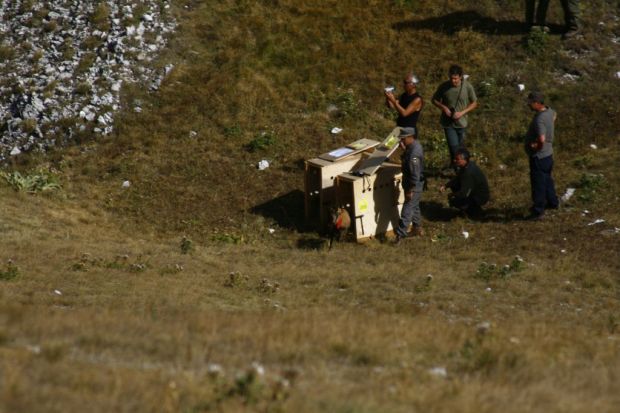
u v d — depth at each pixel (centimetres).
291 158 7306
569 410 2694
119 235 6300
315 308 4378
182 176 7106
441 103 6631
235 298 4656
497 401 2745
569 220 6184
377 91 8019
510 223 6219
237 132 7575
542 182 6144
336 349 3288
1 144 7562
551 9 8688
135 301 4422
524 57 8138
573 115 7538
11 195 6650
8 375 2617
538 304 4703
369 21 8756
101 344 3200
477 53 8212
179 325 3550
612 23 8475
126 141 7500
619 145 7181
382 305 4572
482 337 3494
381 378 2969
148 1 8869
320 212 6344
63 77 8081
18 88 7956
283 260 5694
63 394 2509
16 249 5453
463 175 6253
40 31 8612
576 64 8006
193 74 8188
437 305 4616
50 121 7675
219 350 3225
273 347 3253
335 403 2566
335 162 6284
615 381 3141
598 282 5084
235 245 6131
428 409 2602
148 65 8206
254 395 2567
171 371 2895
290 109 7881
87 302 4359
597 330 4175
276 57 8388
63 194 6825
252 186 6988
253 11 8881
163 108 7850
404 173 5972
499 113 7644
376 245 6016
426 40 8488
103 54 8281
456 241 5991
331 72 8212
